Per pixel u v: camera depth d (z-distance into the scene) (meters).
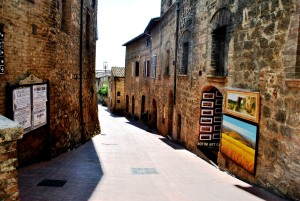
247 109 7.23
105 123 26.09
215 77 9.04
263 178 6.58
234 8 8.12
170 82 15.85
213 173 8.33
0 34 6.27
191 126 11.98
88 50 15.32
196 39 11.43
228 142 8.23
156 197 5.82
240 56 7.75
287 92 5.85
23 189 5.93
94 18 17.08
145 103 24.92
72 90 11.98
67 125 11.27
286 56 5.86
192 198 5.78
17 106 7.06
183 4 13.39
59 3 9.83
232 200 5.66
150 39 22.64
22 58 7.35
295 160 5.55
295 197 5.49
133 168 8.74
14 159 3.10
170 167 9.06
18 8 7.06
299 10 5.49
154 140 15.77
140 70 26.78
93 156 10.45
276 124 6.16
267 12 6.54
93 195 5.80
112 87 38.69
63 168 8.18
